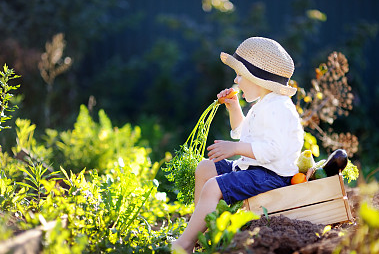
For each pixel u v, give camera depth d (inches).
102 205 121.0
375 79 387.9
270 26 410.9
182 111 408.2
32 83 338.0
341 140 195.6
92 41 419.8
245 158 128.8
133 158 209.0
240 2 416.2
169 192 193.0
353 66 360.2
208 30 394.0
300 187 123.0
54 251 96.4
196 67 397.1
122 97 420.8
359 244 99.7
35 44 371.6
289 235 109.7
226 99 143.9
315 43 397.7
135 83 426.3
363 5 394.0
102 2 400.5
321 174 126.0
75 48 387.9
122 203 127.3
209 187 122.9
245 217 104.9
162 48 404.2
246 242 105.1
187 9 426.6
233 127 145.9
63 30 377.1
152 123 329.7
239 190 122.0
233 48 371.6
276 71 128.2
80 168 209.5
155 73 432.1
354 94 343.0
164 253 118.9
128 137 238.8
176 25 392.2
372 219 88.7
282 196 122.9
